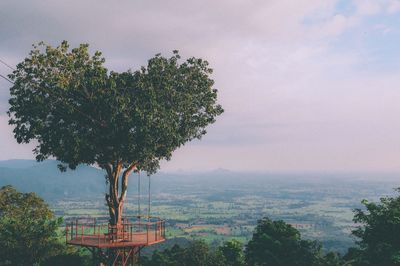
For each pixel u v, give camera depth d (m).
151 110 35.03
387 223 35.19
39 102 34.94
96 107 35.03
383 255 34.44
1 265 39.25
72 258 40.88
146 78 36.56
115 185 38.12
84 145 34.94
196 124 39.09
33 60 35.38
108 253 35.94
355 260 38.03
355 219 36.88
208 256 47.94
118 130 34.72
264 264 45.44
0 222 43.22
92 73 35.62
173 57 38.34
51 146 36.06
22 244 41.16
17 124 36.25
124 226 35.75
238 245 51.47
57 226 43.59
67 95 35.34
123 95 35.53
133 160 37.91
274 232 47.19
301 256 45.31
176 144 37.78
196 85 39.25
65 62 35.66
